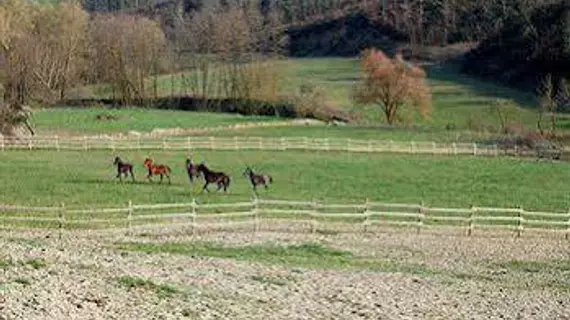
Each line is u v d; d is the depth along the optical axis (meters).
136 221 43.25
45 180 56.00
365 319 24.38
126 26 131.38
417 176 65.88
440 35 188.62
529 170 71.31
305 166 69.12
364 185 60.69
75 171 61.25
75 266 26.88
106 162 67.25
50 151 73.12
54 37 125.94
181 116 109.69
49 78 123.00
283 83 132.75
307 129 99.25
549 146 88.56
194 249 37.00
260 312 23.92
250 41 165.00
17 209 42.81
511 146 85.81
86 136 84.00
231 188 56.81
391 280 32.03
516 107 127.56
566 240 47.19
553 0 159.12
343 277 31.84
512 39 156.75
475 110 126.38
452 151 81.50
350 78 154.50
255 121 106.38
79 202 48.09
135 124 97.94
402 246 42.00
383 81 115.19
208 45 155.12
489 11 186.38
